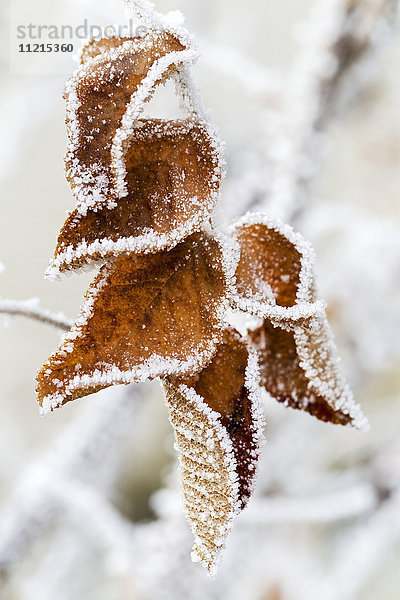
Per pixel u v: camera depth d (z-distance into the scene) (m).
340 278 0.94
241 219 0.39
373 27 0.53
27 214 1.64
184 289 0.38
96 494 0.72
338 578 0.88
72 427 0.78
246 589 1.14
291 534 1.22
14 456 1.47
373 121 0.99
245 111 1.13
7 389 1.53
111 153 0.37
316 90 0.56
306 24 0.57
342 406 0.40
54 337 1.54
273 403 0.81
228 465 0.38
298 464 1.01
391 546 0.96
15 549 0.74
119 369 0.38
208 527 0.38
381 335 0.96
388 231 0.80
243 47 1.03
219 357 0.39
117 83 0.37
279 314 0.38
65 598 1.11
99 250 0.37
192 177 0.38
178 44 0.38
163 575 0.59
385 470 0.88
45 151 1.47
